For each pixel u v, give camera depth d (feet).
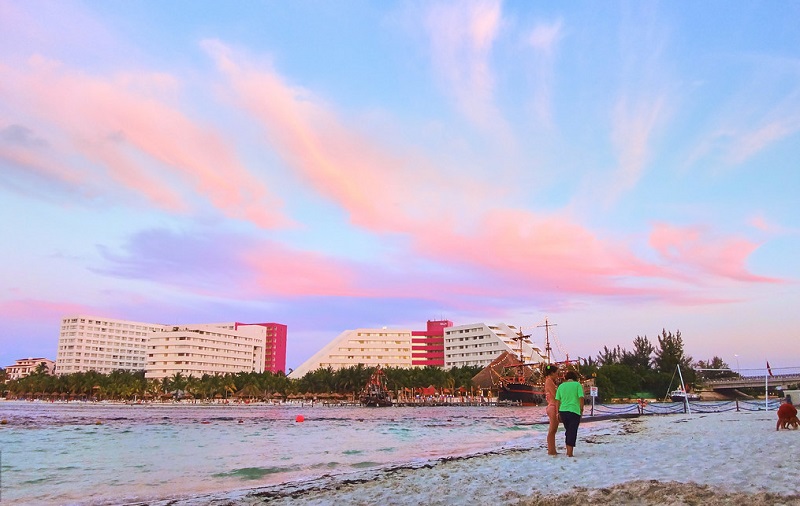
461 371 630.74
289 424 213.46
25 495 51.72
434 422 220.43
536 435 122.93
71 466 76.18
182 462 79.77
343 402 581.12
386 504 35.68
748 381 544.62
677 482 34.99
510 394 490.49
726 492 31.01
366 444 110.32
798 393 159.53
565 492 34.19
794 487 31.55
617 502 30.17
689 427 110.93
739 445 59.88
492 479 42.96
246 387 626.64
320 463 75.51
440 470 53.72
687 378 550.36
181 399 638.12
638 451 58.80
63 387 642.22
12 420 243.81
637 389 538.06
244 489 51.62
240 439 130.82
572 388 55.62
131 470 71.41
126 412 369.09
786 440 62.85
